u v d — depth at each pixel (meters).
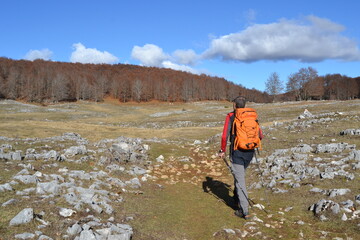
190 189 8.15
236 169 5.80
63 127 30.14
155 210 5.86
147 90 144.88
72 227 4.08
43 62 177.12
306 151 11.54
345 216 5.31
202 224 5.36
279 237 4.82
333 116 22.58
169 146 15.73
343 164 9.02
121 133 27.70
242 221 5.58
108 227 4.38
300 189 7.30
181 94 153.25
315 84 105.50
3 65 142.38
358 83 129.12
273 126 22.27
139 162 11.05
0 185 5.43
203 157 13.49
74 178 7.28
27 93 111.81
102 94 139.50
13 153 8.59
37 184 5.81
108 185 7.09
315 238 4.73
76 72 156.38
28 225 4.03
